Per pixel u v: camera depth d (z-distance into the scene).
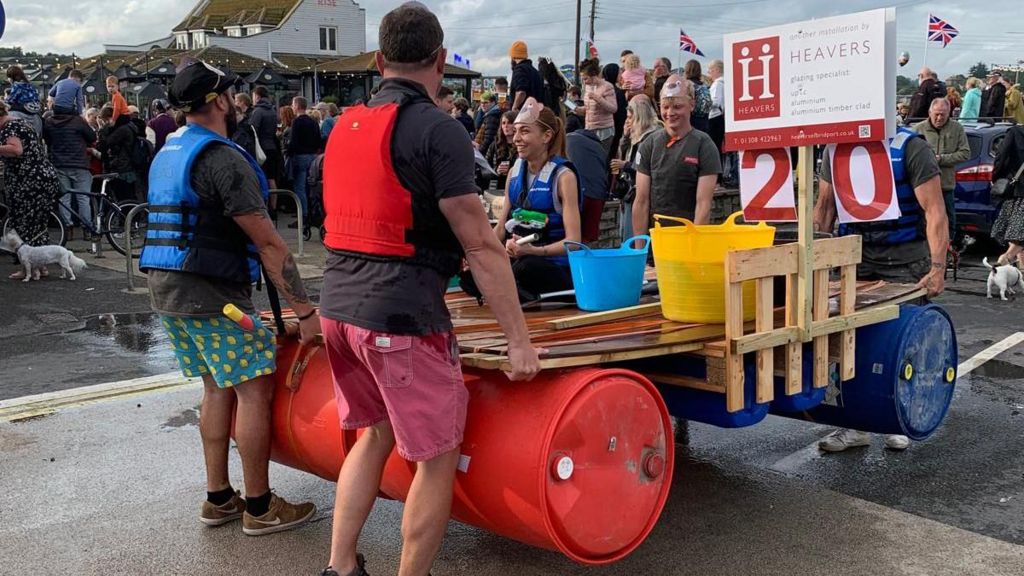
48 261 9.72
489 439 2.83
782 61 3.43
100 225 11.67
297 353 3.59
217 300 3.37
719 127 12.00
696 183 5.30
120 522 3.86
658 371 3.46
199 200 3.32
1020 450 4.80
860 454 4.75
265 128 13.46
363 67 43.69
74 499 4.10
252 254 3.47
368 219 2.65
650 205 5.59
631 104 8.77
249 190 3.29
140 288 9.35
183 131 3.42
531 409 2.79
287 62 57.19
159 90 31.44
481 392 2.95
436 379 2.70
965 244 10.55
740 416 3.36
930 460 4.66
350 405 2.93
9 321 7.84
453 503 2.98
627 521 2.95
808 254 3.36
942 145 9.42
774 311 3.74
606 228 9.91
